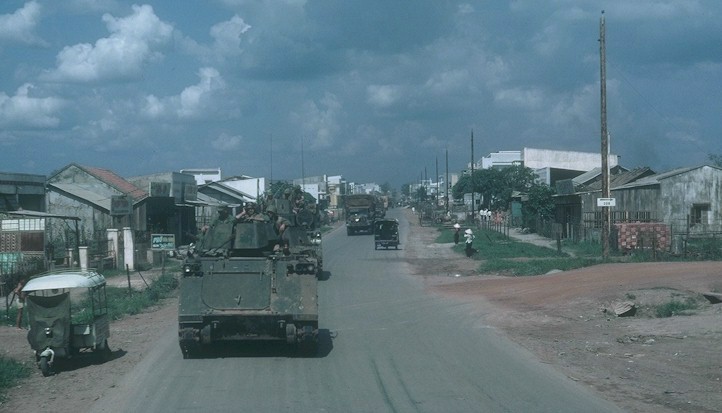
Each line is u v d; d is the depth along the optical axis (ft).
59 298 40.93
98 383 37.96
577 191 181.37
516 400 33.24
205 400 33.40
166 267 128.16
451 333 55.47
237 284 44.75
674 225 136.56
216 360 43.91
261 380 37.99
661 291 72.08
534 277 95.86
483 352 46.78
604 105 114.11
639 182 148.77
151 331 57.26
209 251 47.67
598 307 68.08
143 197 155.94
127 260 118.52
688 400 33.19
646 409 31.55
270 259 45.44
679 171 140.46
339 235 226.17
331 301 76.48
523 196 224.53
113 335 55.42
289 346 48.29
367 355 45.68
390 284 94.12
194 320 43.83
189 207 184.96
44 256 96.63
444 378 38.37
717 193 138.62
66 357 41.98
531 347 48.85
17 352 48.34
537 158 293.84
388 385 36.63
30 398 34.83
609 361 43.39
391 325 59.72
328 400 33.32
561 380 37.76
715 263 98.07
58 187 142.72
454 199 360.28
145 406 32.37
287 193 102.63
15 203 120.37
